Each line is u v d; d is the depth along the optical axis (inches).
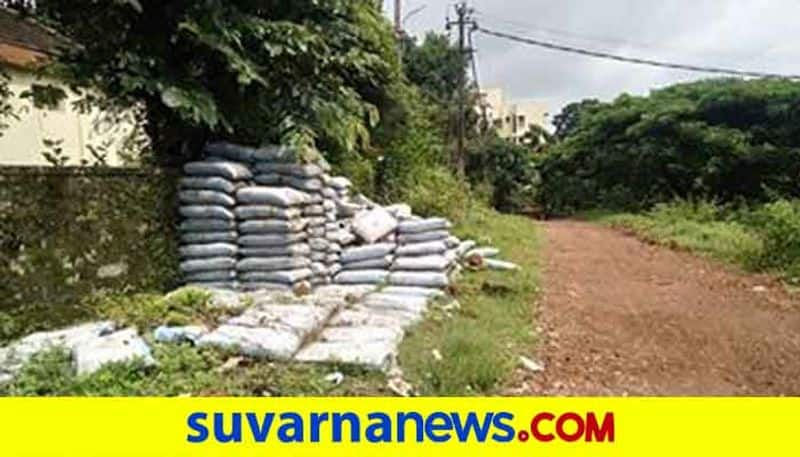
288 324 195.9
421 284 285.7
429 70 1039.6
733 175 897.5
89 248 229.8
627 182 1104.8
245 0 279.7
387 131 502.6
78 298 224.5
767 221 447.5
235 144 283.0
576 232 720.3
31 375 161.0
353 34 318.0
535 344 231.0
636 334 257.1
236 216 259.8
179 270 260.4
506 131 2074.3
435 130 773.3
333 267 294.7
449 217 514.3
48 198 217.9
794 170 854.5
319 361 175.9
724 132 906.7
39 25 305.9
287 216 255.8
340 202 325.1
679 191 980.6
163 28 261.7
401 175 516.4
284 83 288.5
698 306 312.8
